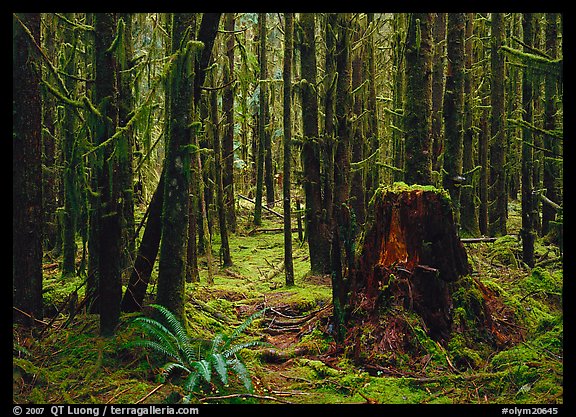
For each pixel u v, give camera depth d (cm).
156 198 517
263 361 521
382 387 442
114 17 477
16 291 474
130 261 565
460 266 534
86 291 542
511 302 567
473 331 510
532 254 798
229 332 591
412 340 495
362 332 509
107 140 464
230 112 1262
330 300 718
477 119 1084
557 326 515
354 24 831
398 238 525
